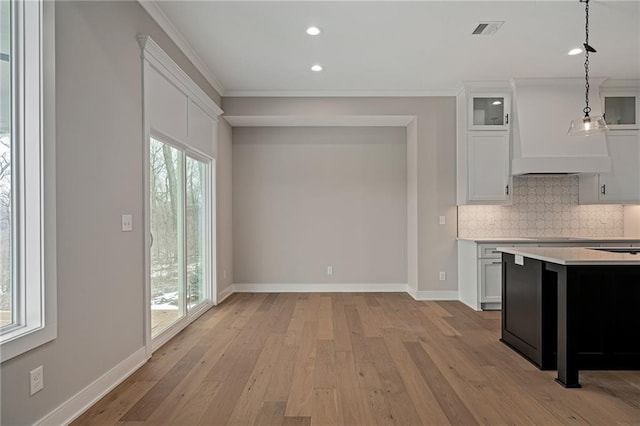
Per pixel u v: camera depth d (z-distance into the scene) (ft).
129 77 9.39
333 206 19.94
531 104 16.39
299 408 7.65
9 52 6.43
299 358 10.36
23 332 6.14
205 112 15.38
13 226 6.43
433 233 17.87
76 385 7.34
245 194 19.95
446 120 17.90
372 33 12.20
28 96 6.43
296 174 19.90
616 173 16.85
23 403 6.08
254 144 19.93
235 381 8.89
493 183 16.78
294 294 19.19
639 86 16.79
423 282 17.90
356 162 19.94
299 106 17.92
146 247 10.10
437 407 7.69
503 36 12.44
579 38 12.62
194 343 11.62
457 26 11.76
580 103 16.40
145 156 10.06
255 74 15.79
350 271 19.89
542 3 10.44
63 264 6.98
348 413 7.46
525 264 10.45
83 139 7.58
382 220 19.90
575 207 18.26
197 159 15.44
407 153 19.76
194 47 13.20
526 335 10.43
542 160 15.88
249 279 19.93
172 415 7.38
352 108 17.95
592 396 8.18
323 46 13.14
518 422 7.14
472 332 12.75
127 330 9.24
